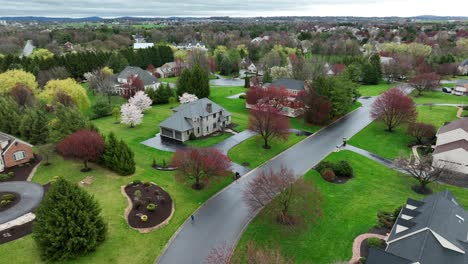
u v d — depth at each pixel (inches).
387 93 3053.6
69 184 1421.0
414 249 1181.1
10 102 2790.4
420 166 1961.1
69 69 5002.5
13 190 1907.0
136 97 3440.0
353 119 3353.8
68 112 2412.6
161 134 2832.2
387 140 2800.2
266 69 5334.6
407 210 1451.8
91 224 1417.3
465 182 2085.4
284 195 1619.1
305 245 1483.8
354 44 6924.2
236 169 2244.1
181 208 1772.9
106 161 2153.1
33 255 1392.7
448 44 7578.7
